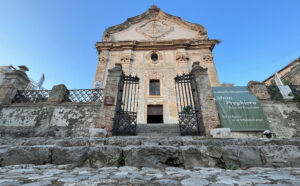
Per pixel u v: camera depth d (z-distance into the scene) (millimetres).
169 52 14008
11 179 1748
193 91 6191
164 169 2611
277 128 6406
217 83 12086
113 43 14344
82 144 3521
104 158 2836
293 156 2848
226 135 4469
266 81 15039
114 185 1604
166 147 2945
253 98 6961
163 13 16234
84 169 2543
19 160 2750
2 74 13680
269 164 2814
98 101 6805
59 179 1803
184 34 15195
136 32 15469
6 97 7043
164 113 11016
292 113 6723
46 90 7371
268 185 1569
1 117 6637
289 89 7336
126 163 2816
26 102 7207
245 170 2520
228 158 2873
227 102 6883
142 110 11094
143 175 2084
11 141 3916
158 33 15344
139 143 3492
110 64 13508
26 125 6457
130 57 13477
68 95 7262
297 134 6324
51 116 6504
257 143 3281
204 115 5223
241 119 6523
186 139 3688
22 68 8234
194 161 2855
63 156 2795
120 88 6234
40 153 2807
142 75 12750
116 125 5348
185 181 1769
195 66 6441
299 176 1948
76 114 6477
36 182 1637
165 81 12422
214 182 1719
